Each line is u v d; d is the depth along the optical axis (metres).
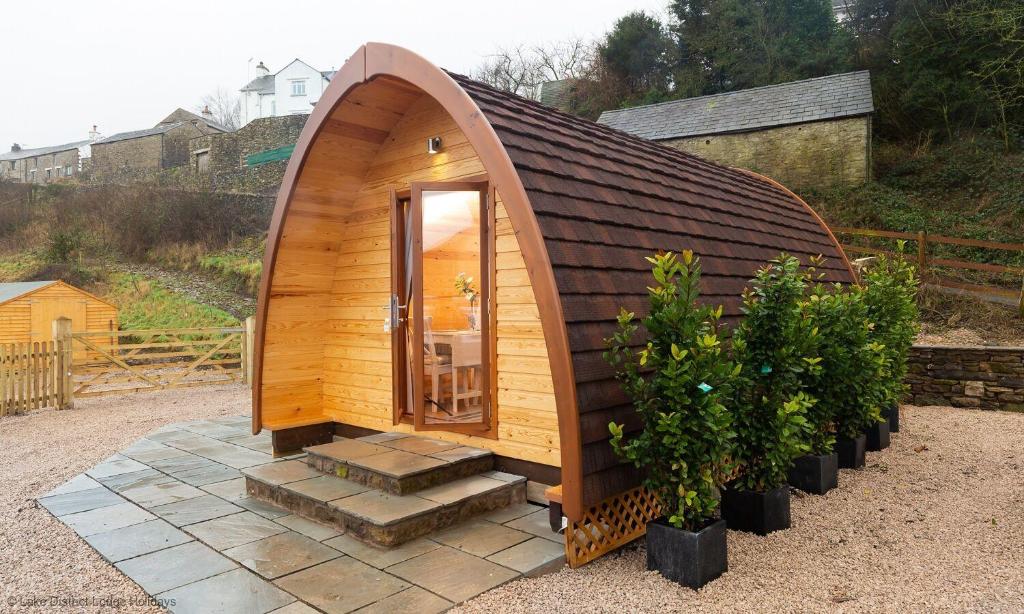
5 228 28.11
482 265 5.01
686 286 3.56
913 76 19.12
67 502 4.93
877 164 18.22
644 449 3.51
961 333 10.46
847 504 4.80
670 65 26.28
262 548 3.92
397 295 5.78
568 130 5.18
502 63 36.22
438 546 3.89
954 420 7.84
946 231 14.38
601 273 4.01
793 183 17.31
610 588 3.35
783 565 3.66
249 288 20.92
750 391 4.25
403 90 5.32
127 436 7.74
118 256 25.28
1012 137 17.23
